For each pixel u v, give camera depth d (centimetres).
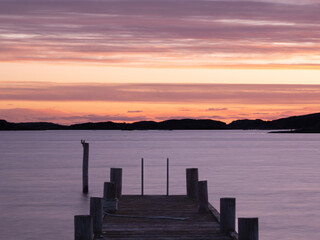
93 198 1429
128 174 4844
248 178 4488
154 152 9644
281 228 2308
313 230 2269
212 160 7100
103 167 5750
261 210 2752
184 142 18088
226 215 1438
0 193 3422
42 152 9606
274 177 4578
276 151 10294
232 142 18162
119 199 2069
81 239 1241
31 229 2283
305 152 9819
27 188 3688
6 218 2525
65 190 3572
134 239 1366
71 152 9594
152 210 1803
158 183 4050
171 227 1518
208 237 1392
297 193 3444
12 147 12600
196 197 2094
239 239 1238
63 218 2523
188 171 2105
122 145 14312
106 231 1463
